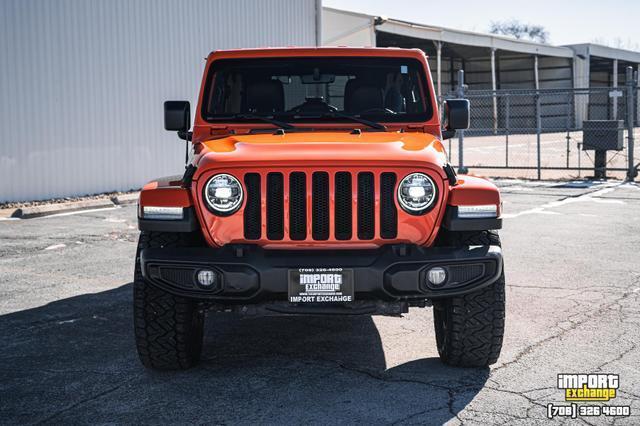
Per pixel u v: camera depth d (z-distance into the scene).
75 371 4.84
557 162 23.36
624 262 8.26
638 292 6.86
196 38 17.67
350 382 4.58
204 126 5.61
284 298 4.36
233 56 5.76
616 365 4.84
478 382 4.55
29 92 14.14
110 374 4.77
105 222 11.82
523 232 10.31
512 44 42.25
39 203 14.07
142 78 16.41
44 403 4.28
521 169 19.22
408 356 5.11
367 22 28.52
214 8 18.12
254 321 6.09
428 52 44.31
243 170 4.34
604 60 52.78
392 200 4.38
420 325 5.91
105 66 15.58
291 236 4.37
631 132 17.03
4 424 3.98
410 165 4.36
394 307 4.41
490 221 4.41
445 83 48.38
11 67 13.83
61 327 5.90
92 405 4.24
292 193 4.37
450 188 4.45
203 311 4.88
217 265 4.28
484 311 4.55
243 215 4.35
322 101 5.68
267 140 4.91
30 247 9.56
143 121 16.48
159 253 4.37
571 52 48.03
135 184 16.39
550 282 7.30
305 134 5.21
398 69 5.73
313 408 4.16
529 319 5.96
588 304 6.43
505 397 4.30
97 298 6.87
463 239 4.58
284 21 20.47
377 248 4.37
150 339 4.58
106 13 15.54
